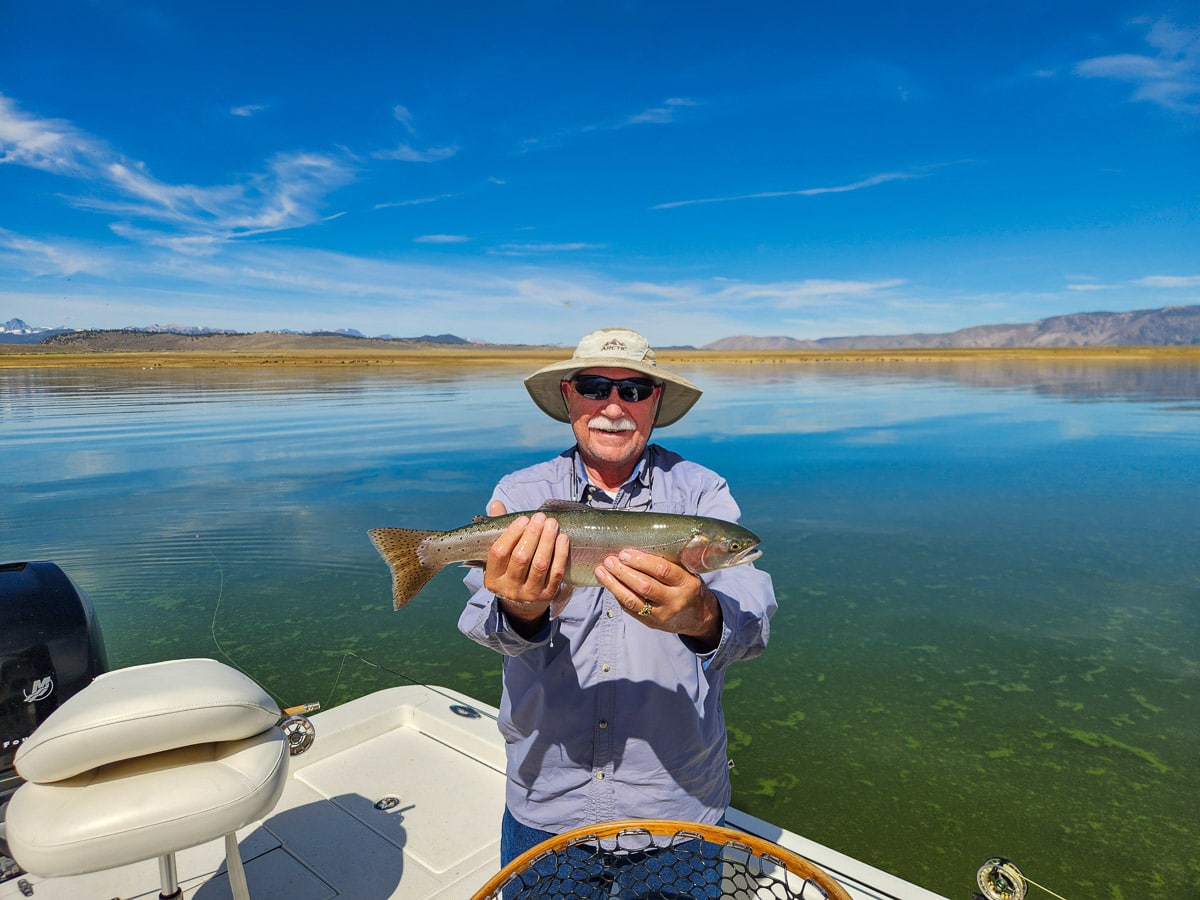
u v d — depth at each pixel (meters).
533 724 3.14
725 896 3.39
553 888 2.84
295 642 9.52
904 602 10.81
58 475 19.69
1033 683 8.42
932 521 15.27
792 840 3.97
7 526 14.59
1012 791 6.50
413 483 18.72
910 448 24.45
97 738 2.59
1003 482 19.06
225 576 11.94
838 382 66.50
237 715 2.85
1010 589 11.35
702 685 3.13
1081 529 14.59
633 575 2.56
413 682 8.40
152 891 3.82
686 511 3.78
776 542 13.84
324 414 37.16
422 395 51.31
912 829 6.00
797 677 8.61
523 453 23.42
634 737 3.06
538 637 2.96
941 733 7.43
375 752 5.29
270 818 4.54
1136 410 37.75
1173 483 18.83
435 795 4.78
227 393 52.50
